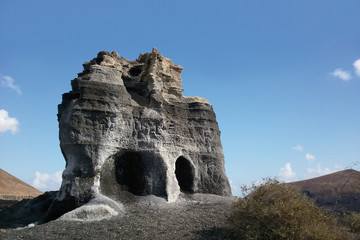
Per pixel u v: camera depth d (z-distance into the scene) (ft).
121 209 65.57
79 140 68.59
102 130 71.77
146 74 91.56
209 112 95.50
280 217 42.22
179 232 48.62
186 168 86.17
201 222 54.24
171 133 83.71
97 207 59.88
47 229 51.06
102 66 78.69
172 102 90.02
